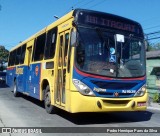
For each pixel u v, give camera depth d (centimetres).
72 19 938
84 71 885
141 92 966
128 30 990
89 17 930
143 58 1001
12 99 1720
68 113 1170
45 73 1178
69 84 903
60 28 1052
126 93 934
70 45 923
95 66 902
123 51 959
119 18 980
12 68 2019
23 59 1653
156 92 2017
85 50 902
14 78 1900
